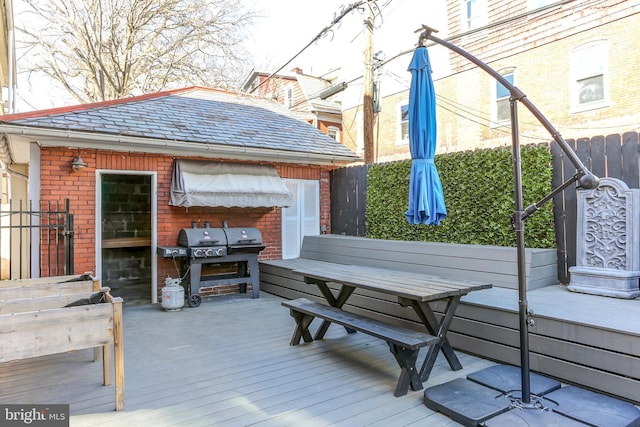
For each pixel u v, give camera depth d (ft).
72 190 21.27
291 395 11.36
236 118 28.89
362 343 16.05
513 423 9.25
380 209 25.85
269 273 26.37
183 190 22.71
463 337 14.79
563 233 17.01
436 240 21.91
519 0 35.09
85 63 49.47
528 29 34.65
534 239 17.70
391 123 49.06
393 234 24.82
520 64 35.42
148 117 24.12
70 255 18.06
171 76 52.49
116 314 10.58
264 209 27.68
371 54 33.42
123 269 31.37
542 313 12.44
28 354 9.67
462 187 20.49
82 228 21.45
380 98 50.16
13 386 11.98
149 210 31.96
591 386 11.22
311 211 29.86
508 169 18.49
